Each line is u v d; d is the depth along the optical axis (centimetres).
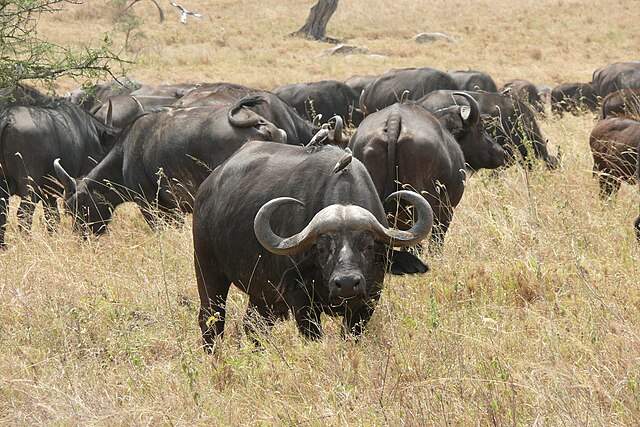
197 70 10412
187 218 3325
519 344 1984
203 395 1822
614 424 1591
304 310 1967
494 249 2645
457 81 6644
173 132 3175
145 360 2084
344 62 11519
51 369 1980
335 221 1802
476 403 1661
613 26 14150
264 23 14838
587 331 1997
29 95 3756
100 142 3809
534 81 10388
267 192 1988
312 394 1822
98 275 2641
